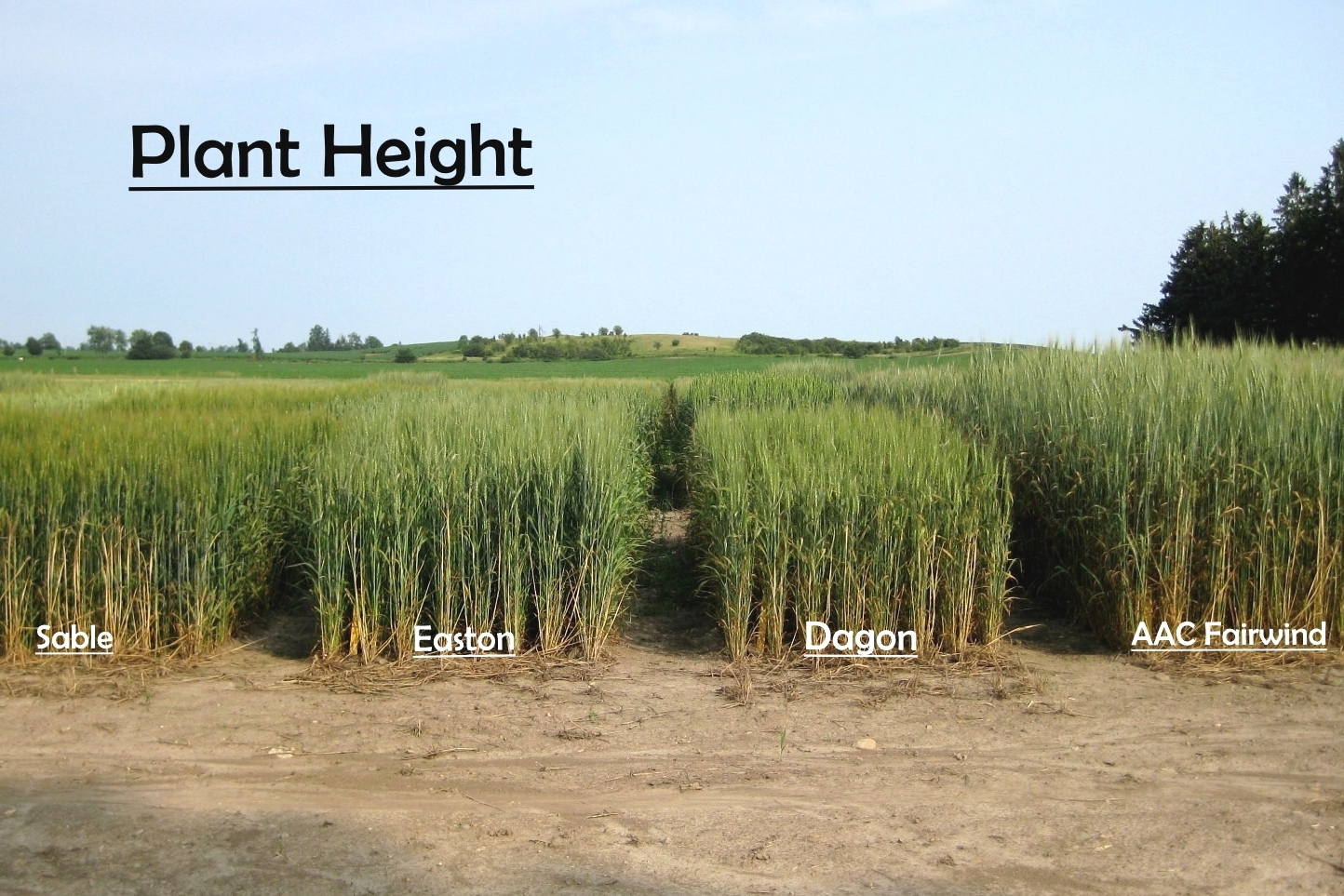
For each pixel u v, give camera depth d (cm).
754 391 1831
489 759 534
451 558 714
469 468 722
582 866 414
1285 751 539
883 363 2067
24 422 844
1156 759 530
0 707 612
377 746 552
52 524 699
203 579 715
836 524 702
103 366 6981
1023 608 856
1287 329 3136
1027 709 608
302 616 845
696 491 967
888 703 621
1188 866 412
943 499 701
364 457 733
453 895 391
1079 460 793
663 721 592
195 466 734
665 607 870
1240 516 719
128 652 704
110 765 524
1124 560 714
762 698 632
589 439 757
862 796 485
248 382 2942
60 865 413
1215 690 643
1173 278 3691
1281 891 392
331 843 435
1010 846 432
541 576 714
